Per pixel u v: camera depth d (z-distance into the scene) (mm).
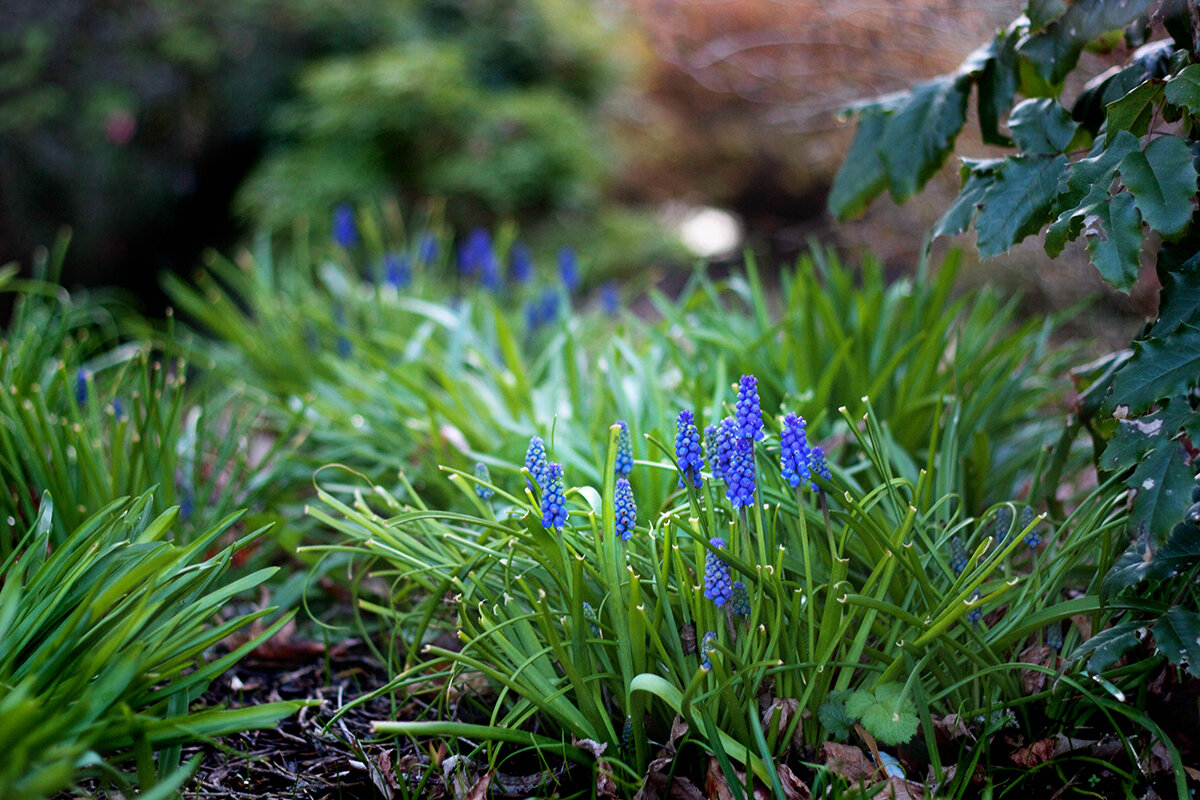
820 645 1751
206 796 1822
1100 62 3520
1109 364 2238
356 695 2291
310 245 7418
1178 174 1642
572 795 1750
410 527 2207
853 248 5969
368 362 3791
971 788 1786
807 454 1653
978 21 4168
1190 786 1798
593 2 9688
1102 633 1709
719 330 3102
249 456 3326
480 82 8602
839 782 1626
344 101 7785
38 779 1109
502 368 3885
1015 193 1937
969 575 1814
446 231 7805
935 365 2750
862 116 2486
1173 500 1590
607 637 1837
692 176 12375
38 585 1643
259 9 8609
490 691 2154
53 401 2537
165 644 1587
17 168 8281
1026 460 2863
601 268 8344
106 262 8828
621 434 1777
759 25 6199
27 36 8391
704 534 1746
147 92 8594
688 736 1725
